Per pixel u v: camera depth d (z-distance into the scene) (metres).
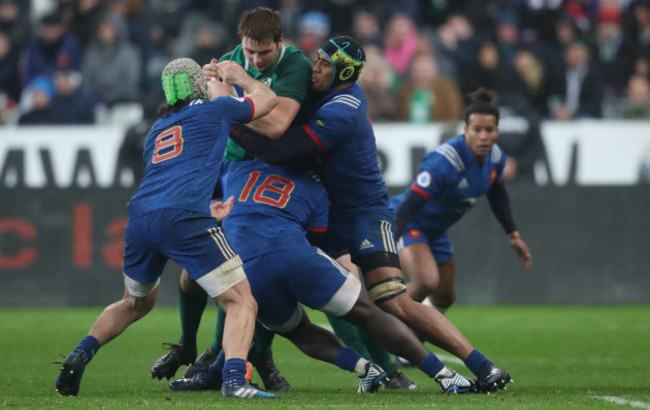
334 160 21.61
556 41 59.50
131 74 56.38
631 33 62.81
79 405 18.17
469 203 29.09
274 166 21.34
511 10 61.41
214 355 23.16
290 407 17.67
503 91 56.25
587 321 42.41
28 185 48.31
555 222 49.31
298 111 21.86
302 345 21.41
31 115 52.25
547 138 49.75
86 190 48.25
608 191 49.44
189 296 22.56
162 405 18.05
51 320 41.97
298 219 20.91
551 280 49.31
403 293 21.27
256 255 20.27
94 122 53.00
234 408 17.52
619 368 27.50
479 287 49.09
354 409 17.47
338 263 20.62
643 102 55.56
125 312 20.47
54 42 57.12
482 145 27.86
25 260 48.09
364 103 21.89
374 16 61.12
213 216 20.12
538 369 27.27
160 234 19.23
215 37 56.78
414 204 27.89
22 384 23.03
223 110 19.95
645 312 46.28
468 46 59.09
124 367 27.58
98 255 48.22
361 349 24.16
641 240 49.56
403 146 48.88
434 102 52.84
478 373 20.81
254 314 19.53
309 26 57.03
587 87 56.81
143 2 60.06
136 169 48.91
